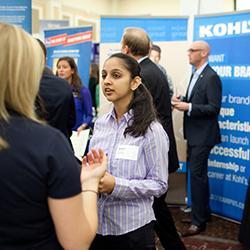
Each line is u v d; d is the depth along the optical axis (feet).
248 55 10.98
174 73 13.09
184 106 10.96
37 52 2.96
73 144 7.76
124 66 5.24
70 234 2.91
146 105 5.36
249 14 10.85
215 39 11.85
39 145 2.85
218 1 15.19
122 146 5.27
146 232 5.35
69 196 2.86
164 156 5.36
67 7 29.78
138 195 5.14
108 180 4.85
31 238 2.88
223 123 11.85
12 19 12.19
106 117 5.65
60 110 6.81
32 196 2.82
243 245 8.95
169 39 13.32
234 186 11.81
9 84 2.84
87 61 16.71
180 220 12.28
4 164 2.79
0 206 2.80
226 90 11.66
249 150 11.24
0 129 2.84
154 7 36.73
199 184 11.19
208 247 10.32
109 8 37.04
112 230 5.28
